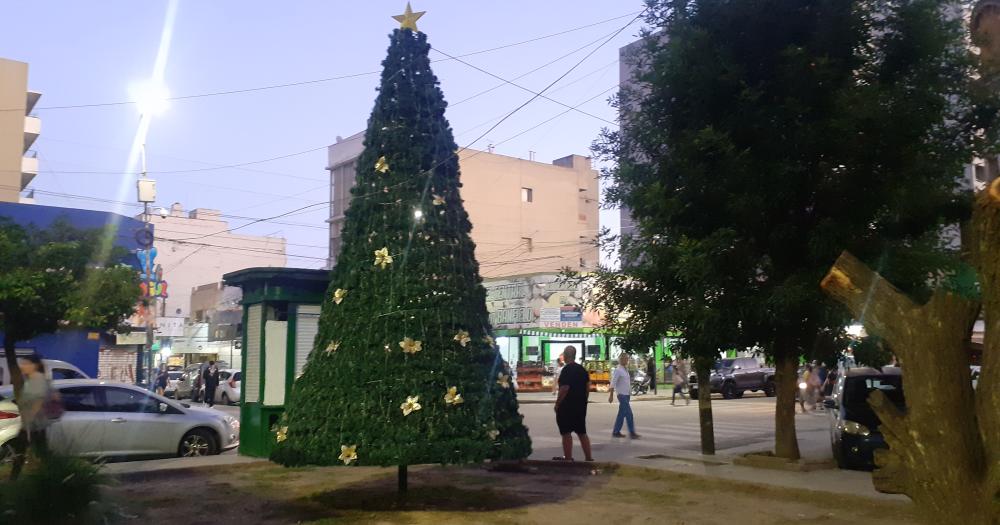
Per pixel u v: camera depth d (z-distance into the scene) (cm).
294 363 1254
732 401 3142
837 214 1012
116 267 1181
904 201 962
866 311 372
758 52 1045
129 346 3766
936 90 979
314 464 801
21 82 4053
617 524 824
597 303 1249
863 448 1122
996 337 325
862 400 1212
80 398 1295
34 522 689
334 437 798
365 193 912
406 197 896
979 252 336
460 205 942
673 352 1248
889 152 966
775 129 1004
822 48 1002
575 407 1255
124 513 823
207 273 7219
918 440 344
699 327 1062
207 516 852
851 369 1323
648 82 1116
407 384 813
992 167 1031
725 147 994
